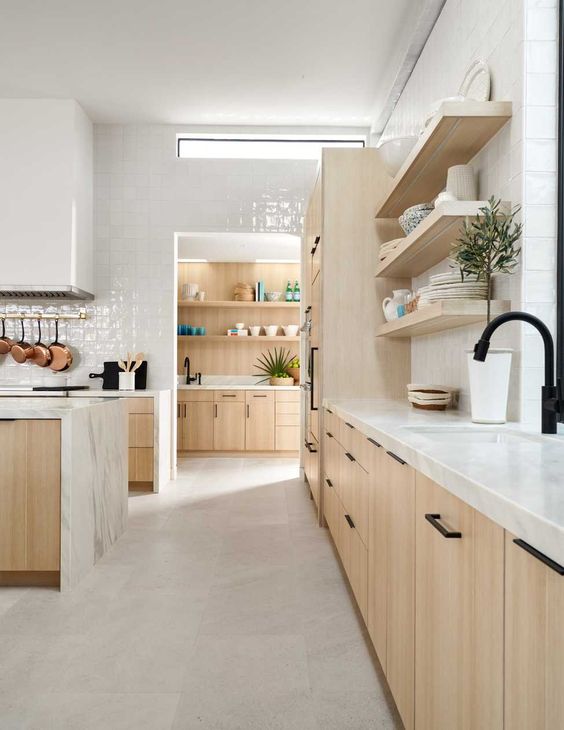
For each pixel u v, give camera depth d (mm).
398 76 3975
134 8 3564
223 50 4035
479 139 2314
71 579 2596
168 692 1763
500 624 833
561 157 1994
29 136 4734
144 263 5301
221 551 3150
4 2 3502
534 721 717
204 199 5340
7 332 5273
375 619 1844
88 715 1641
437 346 3129
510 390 2100
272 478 5238
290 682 1827
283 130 5332
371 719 1634
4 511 2621
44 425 2615
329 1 3490
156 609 2387
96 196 5285
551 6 2018
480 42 2471
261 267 7035
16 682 1819
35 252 4703
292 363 6832
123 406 3520
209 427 6344
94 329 5270
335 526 2998
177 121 5219
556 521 676
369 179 3754
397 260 3072
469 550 972
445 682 1104
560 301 1984
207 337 6699
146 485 4734
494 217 1944
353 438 2377
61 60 4168
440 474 1122
